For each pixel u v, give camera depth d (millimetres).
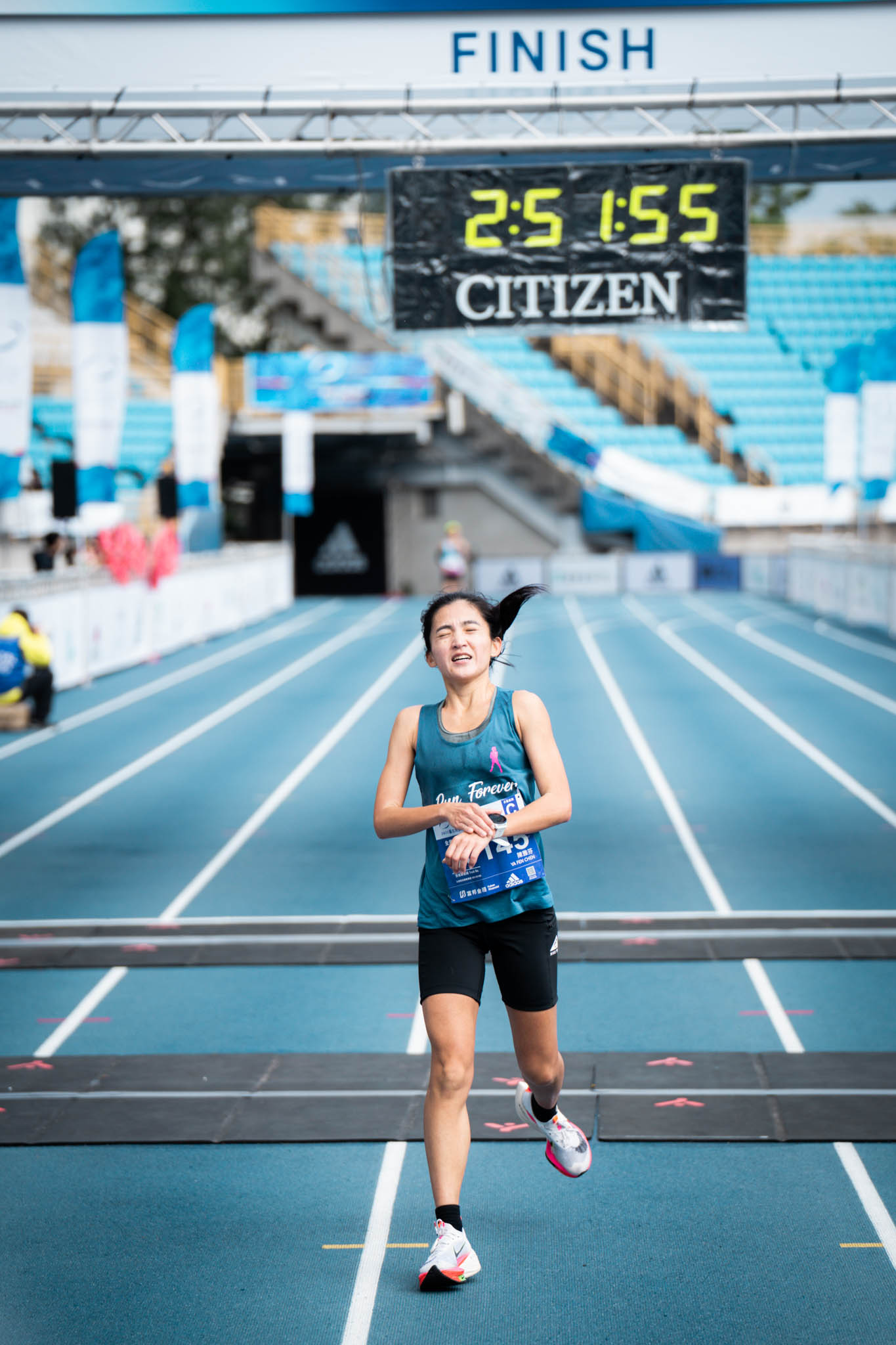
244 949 10250
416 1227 5980
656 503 48531
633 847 13359
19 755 19406
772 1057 7879
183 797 16328
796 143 13000
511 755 5336
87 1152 6801
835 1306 5250
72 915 11258
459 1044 5277
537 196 13344
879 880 11922
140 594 30594
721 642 33094
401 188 13367
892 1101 7191
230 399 44875
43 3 12789
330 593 51375
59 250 60938
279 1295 5414
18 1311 5312
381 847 13734
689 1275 5508
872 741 19312
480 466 49594
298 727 21500
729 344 52469
